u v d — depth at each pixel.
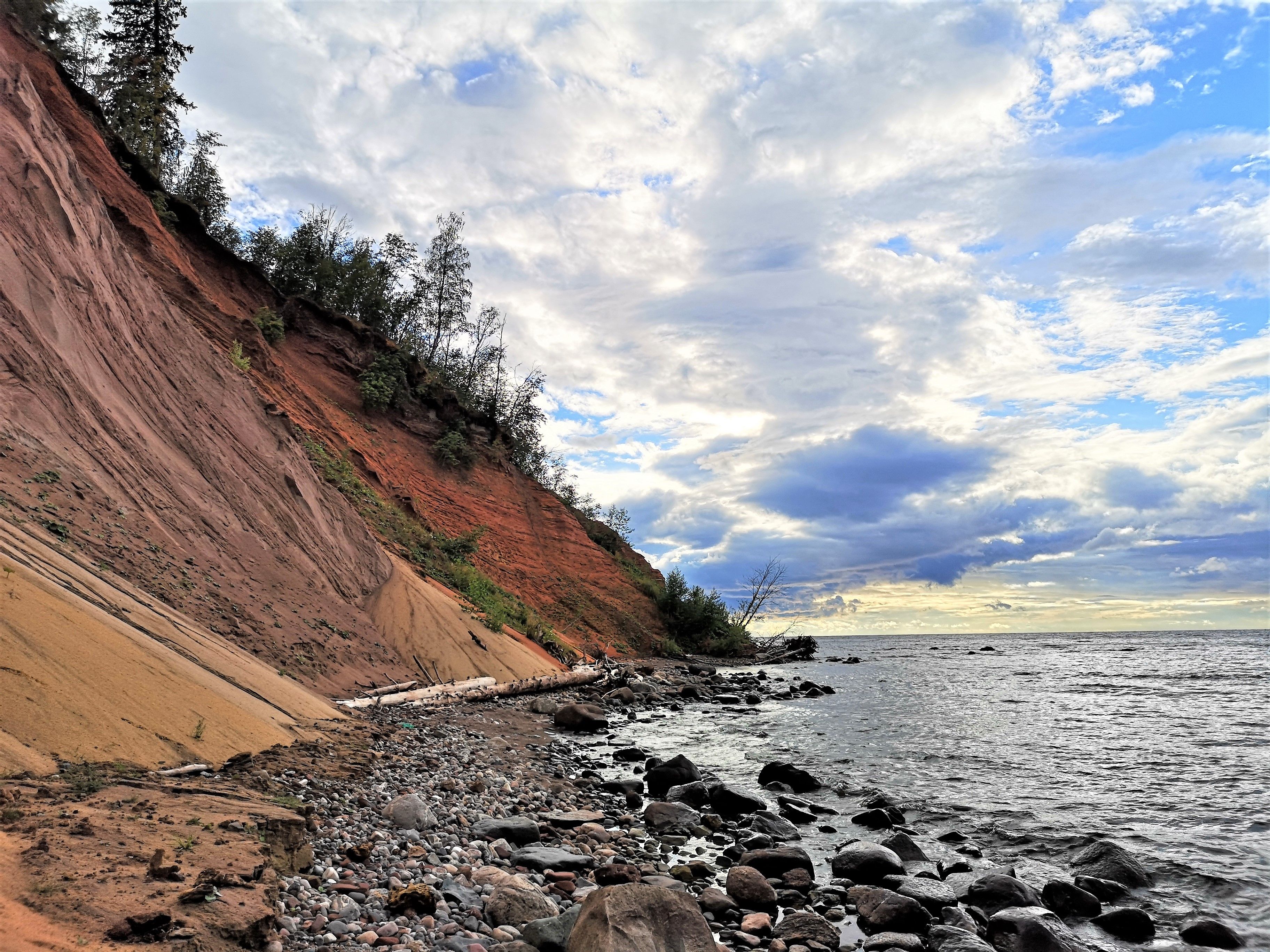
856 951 7.02
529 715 20.62
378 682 17.14
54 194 16.03
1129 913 7.67
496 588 34.19
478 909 6.29
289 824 6.04
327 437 31.45
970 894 8.48
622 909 5.29
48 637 6.80
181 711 7.80
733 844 10.17
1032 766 15.80
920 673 45.34
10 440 11.83
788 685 36.88
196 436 17.39
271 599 15.99
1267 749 17.53
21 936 3.39
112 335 16.05
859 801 13.01
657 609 52.53
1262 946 7.30
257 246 45.41
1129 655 68.38
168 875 4.45
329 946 4.93
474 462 44.19
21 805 4.91
